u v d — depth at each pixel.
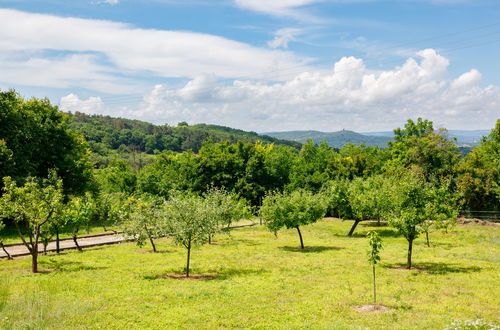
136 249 32.50
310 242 37.75
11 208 20.67
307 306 15.58
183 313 14.41
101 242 35.84
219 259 27.59
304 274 22.12
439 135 60.12
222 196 37.66
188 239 21.50
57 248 29.55
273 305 15.66
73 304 15.22
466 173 54.66
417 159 60.75
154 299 16.38
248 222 60.22
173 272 22.66
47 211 22.09
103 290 17.78
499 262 25.45
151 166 90.75
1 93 42.75
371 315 14.33
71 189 52.19
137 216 29.45
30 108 49.25
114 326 12.87
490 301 16.19
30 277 20.11
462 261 26.03
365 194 41.38
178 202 22.36
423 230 23.50
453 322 13.08
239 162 78.31
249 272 22.77
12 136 42.28
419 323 13.22
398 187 24.73
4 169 38.69
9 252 29.31
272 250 32.25
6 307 14.30
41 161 47.84
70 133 53.31
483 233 41.12
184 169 77.12
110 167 90.44
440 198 25.19
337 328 12.65
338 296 17.12
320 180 72.69
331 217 67.44
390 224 23.56
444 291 17.95
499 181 52.53
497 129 63.03
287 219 32.28
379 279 20.64
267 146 105.56
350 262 26.05
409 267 23.53
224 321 13.58
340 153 103.56
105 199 39.81
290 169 84.25
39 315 13.70
